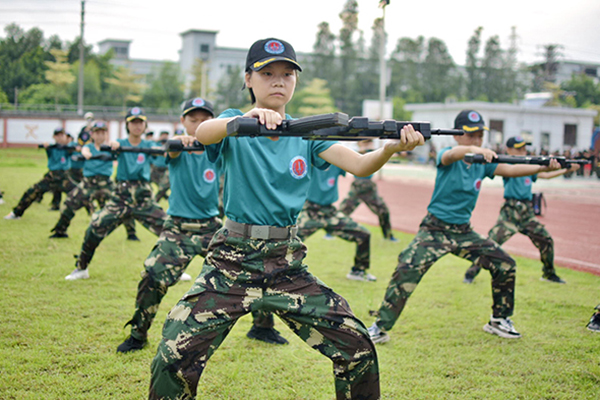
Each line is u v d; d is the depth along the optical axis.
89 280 6.20
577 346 4.64
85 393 3.54
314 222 6.83
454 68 68.69
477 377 4.02
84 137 11.41
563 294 6.31
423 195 19.33
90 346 4.30
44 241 8.26
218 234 2.92
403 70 67.25
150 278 4.24
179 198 4.66
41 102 34.31
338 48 67.00
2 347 4.20
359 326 2.80
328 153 3.00
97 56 50.03
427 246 4.79
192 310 2.70
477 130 4.99
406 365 4.22
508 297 4.88
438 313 5.54
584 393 3.79
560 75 52.69
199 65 60.34
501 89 64.94
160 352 2.63
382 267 7.66
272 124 2.38
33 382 3.65
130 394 3.54
